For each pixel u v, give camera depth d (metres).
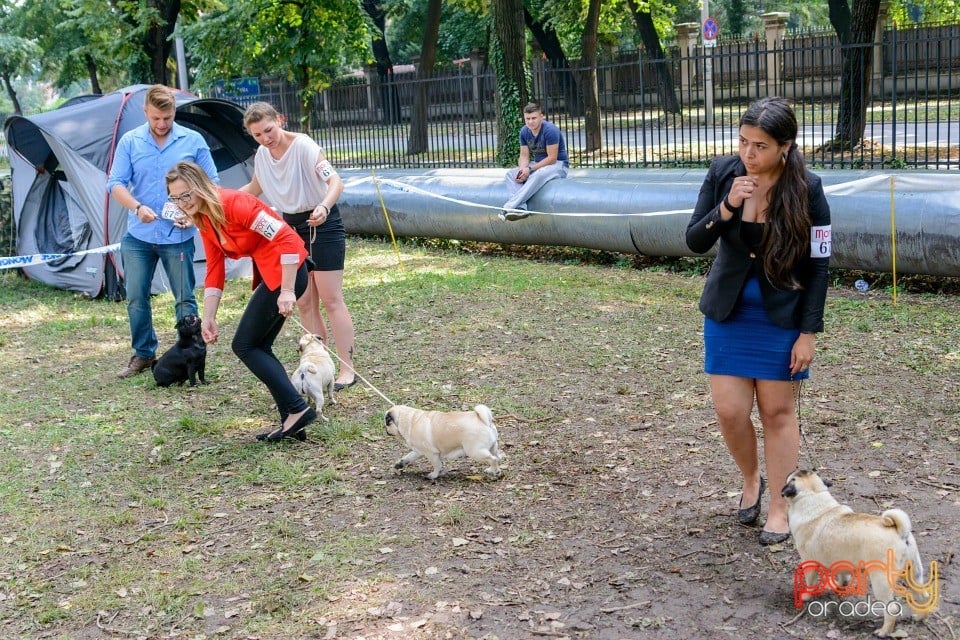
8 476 5.39
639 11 28.45
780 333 3.85
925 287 9.15
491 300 9.56
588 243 11.41
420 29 43.66
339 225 6.63
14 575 4.18
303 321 6.95
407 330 8.51
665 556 4.05
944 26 23.84
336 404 6.45
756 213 3.74
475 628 3.54
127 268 7.38
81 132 10.49
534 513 4.56
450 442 4.94
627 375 6.76
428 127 22.03
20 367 7.93
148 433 6.07
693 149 18.75
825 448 5.17
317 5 21.17
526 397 6.39
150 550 4.36
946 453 4.98
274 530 4.51
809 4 52.81
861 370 6.54
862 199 9.05
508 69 16.16
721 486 4.77
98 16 22.22
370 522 4.55
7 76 47.16
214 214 5.27
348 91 18.86
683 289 9.63
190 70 30.12
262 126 6.22
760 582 3.77
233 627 3.66
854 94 13.65
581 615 3.59
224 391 6.96
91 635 3.67
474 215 12.49
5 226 12.93
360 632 3.55
